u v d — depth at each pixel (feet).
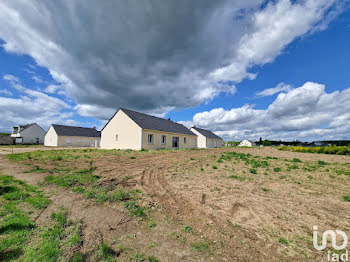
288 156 44.42
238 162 32.73
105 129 72.18
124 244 8.13
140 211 11.57
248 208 12.63
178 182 19.22
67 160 32.71
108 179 19.76
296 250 7.98
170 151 56.34
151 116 82.69
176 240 8.57
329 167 27.78
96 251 7.53
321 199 14.43
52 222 9.91
